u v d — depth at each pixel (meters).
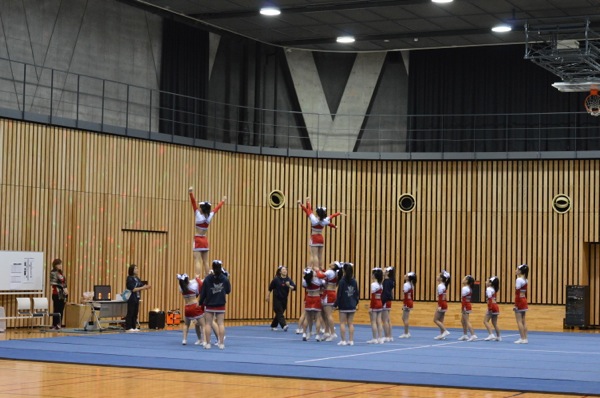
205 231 21.61
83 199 25.00
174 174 27.42
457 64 31.05
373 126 31.72
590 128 29.59
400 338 23.31
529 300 28.89
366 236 30.16
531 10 26.34
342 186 30.30
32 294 23.73
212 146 28.39
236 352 17.97
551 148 29.95
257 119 30.92
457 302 29.22
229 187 28.95
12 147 23.36
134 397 11.27
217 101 30.03
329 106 31.95
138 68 28.05
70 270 24.59
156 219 26.84
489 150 30.50
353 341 21.55
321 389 12.30
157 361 15.76
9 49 24.81
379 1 26.19
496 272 29.19
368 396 11.60
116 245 25.80
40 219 23.95
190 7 27.48
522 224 29.12
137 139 26.45
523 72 30.34
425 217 29.88
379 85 31.88
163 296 27.02
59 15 26.05
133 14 27.97
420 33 29.34
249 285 29.16
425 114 31.28
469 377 13.95
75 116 26.38
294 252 29.86
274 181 29.78
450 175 29.81
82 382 12.73
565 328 28.25
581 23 27.25
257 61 31.09
